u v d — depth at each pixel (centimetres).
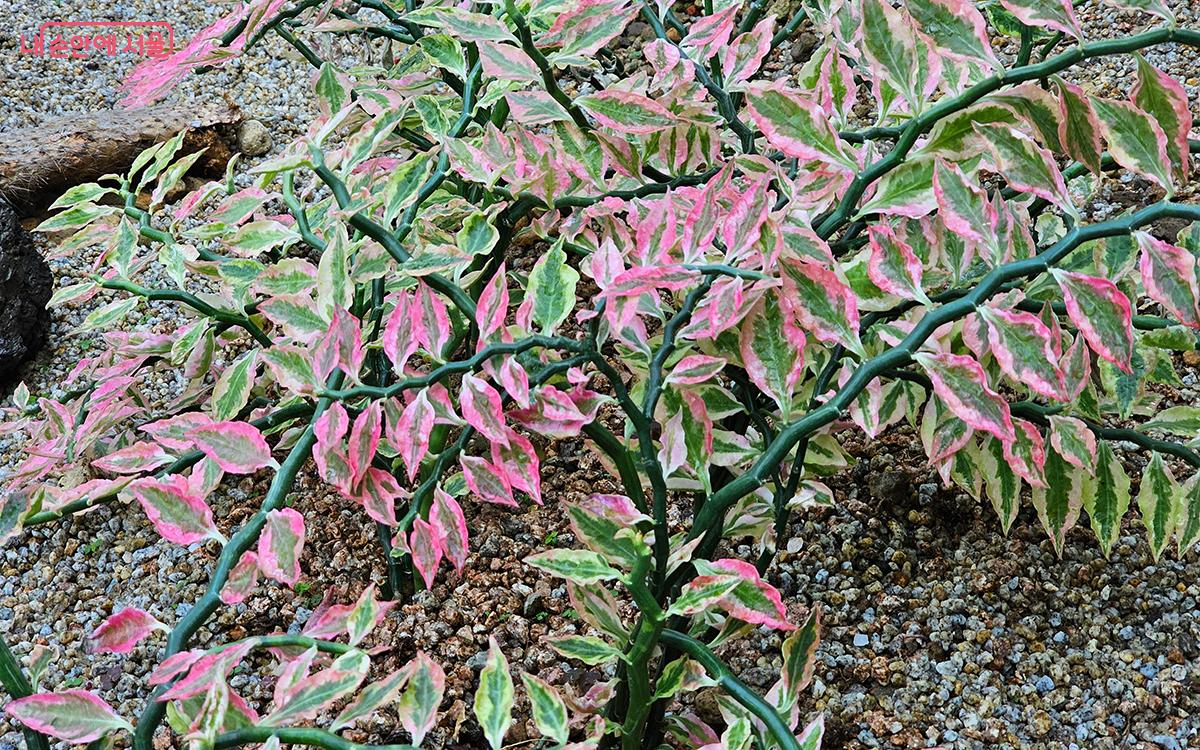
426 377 104
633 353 119
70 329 180
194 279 186
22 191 200
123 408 140
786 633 130
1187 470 140
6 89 233
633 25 217
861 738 123
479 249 110
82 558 145
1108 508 122
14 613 139
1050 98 100
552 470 146
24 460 154
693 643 103
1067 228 126
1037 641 129
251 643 95
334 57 226
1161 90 98
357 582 139
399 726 124
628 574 99
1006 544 136
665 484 106
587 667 128
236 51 122
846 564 136
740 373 114
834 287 100
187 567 143
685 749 119
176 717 96
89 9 262
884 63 102
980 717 124
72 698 94
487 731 96
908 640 130
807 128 103
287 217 135
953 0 98
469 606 134
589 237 124
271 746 91
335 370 109
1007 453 109
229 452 104
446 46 127
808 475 124
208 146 209
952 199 101
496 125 141
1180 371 149
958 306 98
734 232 102
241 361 126
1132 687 125
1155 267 96
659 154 124
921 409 145
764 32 124
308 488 148
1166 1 201
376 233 110
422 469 133
